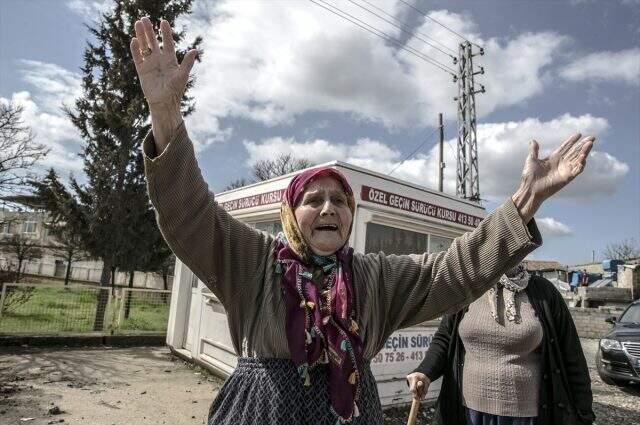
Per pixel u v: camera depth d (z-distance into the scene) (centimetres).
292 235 157
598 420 634
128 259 1572
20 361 745
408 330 584
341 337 142
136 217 1591
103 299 956
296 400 136
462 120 2016
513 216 150
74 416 505
